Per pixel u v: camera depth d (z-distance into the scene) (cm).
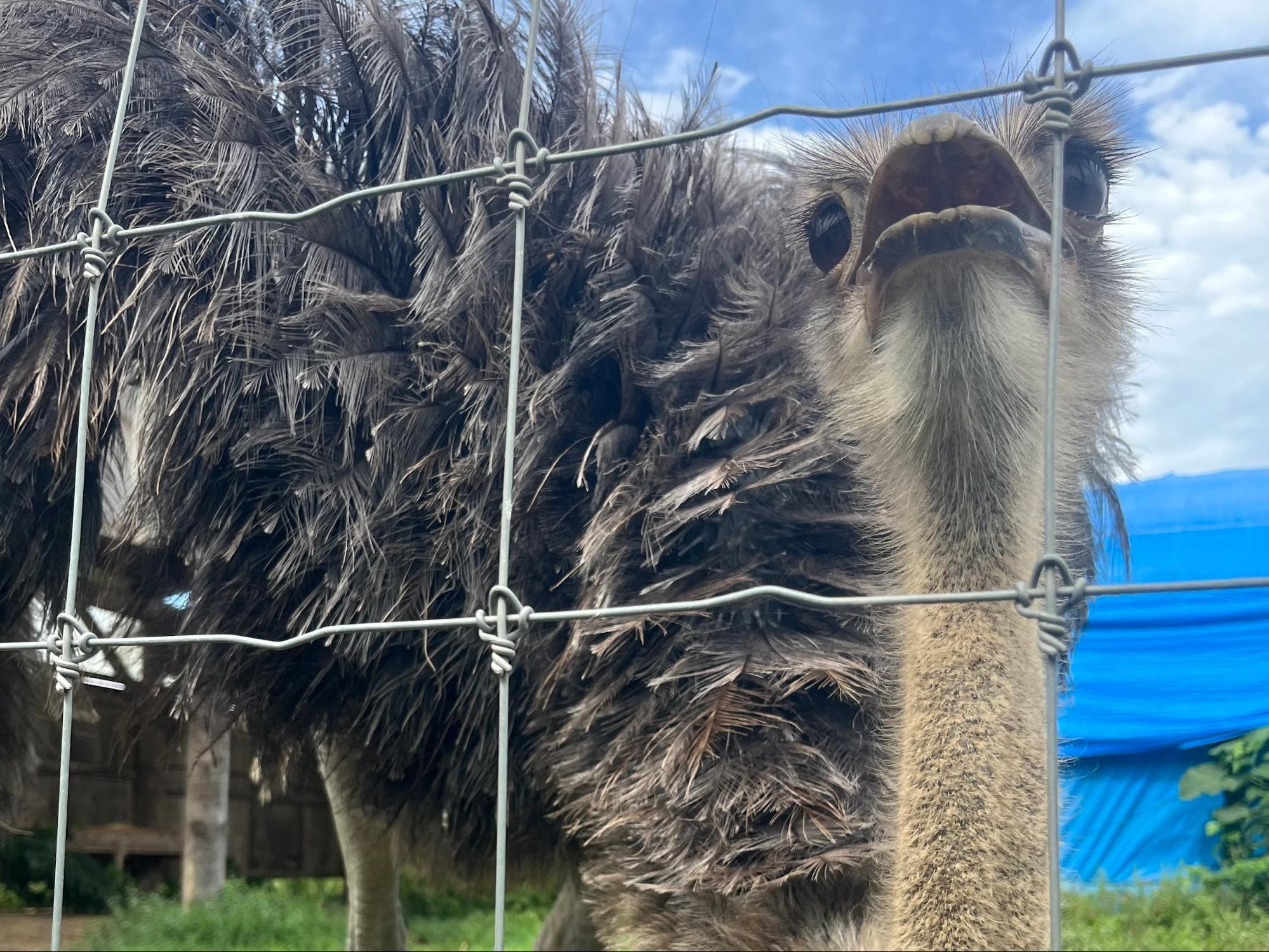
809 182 69
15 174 71
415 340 66
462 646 65
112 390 68
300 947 183
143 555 74
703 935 55
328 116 72
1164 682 148
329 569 65
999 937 48
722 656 58
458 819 72
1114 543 73
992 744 49
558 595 65
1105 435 68
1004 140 61
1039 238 49
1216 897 120
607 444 64
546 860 75
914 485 55
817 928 53
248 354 65
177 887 236
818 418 64
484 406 64
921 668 51
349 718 72
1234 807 138
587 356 66
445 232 67
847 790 54
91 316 45
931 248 48
